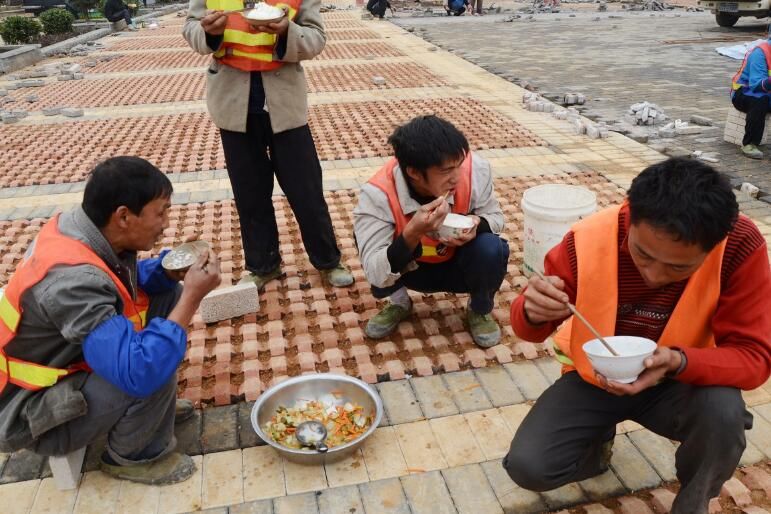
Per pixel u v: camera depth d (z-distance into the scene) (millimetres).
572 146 6750
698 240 1640
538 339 2223
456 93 9336
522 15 21016
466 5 22062
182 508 2434
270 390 2846
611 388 1917
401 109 8406
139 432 2395
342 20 19953
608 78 10438
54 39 17312
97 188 2143
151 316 2732
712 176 1663
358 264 4359
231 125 3578
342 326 3666
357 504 2441
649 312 2061
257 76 3537
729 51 12242
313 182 3807
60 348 2211
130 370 2080
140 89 10086
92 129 7801
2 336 2172
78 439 2336
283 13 3344
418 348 3406
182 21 20938
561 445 2145
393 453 2682
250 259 4020
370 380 3154
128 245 2271
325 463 2627
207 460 2662
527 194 3973
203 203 5477
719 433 1915
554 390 2279
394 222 3018
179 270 2557
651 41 14453
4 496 2494
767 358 1890
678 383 2137
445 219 2939
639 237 1739
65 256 2104
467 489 2500
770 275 1935
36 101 9375
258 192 3836
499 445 2719
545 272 2221
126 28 18625
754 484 2486
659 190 1663
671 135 7184
